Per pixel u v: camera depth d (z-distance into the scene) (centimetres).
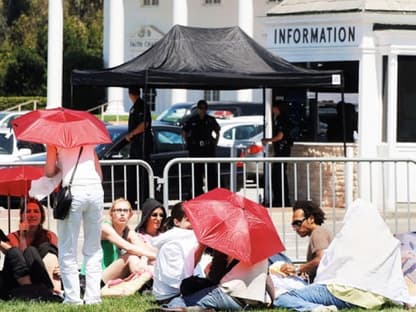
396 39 2394
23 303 1398
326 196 2359
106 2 7338
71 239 1376
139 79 2175
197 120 2595
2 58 7769
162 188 1769
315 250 1479
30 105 6869
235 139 3197
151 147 2464
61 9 5653
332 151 2434
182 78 2173
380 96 2412
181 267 1370
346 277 1373
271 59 2269
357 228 1392
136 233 1544
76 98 7044
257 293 1335
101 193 1381
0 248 1491
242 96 5941
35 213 1491
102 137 1371
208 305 1327
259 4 6444
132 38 7244
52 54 5625
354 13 2375
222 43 2273
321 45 2444
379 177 2356
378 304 1370
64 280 1389
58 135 1349
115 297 1452
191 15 6956
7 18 10256
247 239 1309
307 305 1345
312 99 2539
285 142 2480
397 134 2409
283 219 1806
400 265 1400
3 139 2838
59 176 1374
